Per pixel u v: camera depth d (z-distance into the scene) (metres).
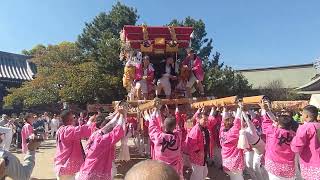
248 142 8.12
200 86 12.73
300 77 52.28
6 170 3.70
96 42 37.06
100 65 31.69
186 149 9.32
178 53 13.91
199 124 8.96
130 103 11.62
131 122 13.78
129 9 37.22
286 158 6.84
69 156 7.30
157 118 8.09
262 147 8.27
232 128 8.34
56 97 34.97
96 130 6.97
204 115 9.09
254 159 8.84
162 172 1.70
